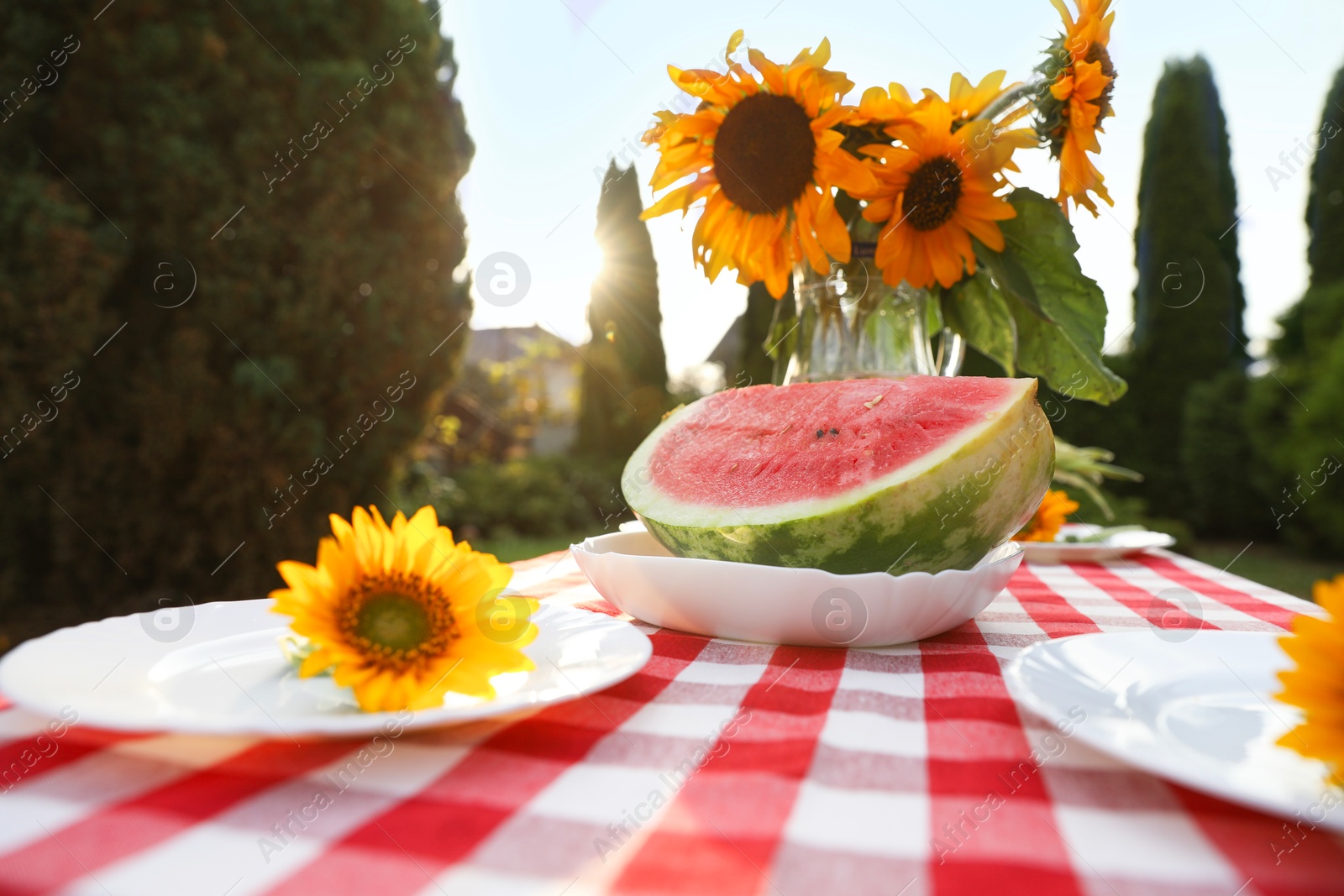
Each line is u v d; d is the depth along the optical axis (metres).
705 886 0.33
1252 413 6.79
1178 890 0.32
